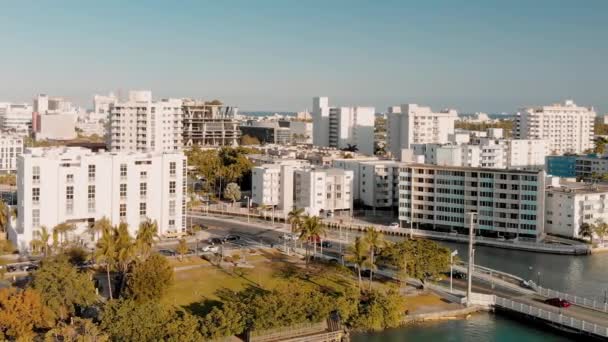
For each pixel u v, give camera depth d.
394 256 195.00
